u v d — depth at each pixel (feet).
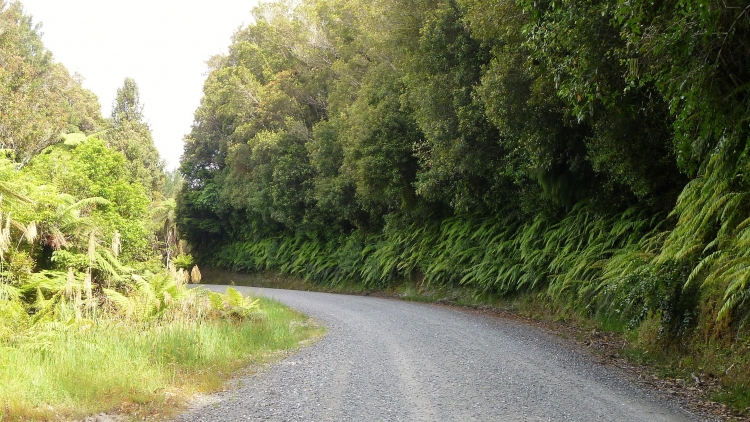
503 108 35.83
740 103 19.42
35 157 56.24
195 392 20.25
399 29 53.83
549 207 47.80
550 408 17.31
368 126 66.33
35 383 18.35
